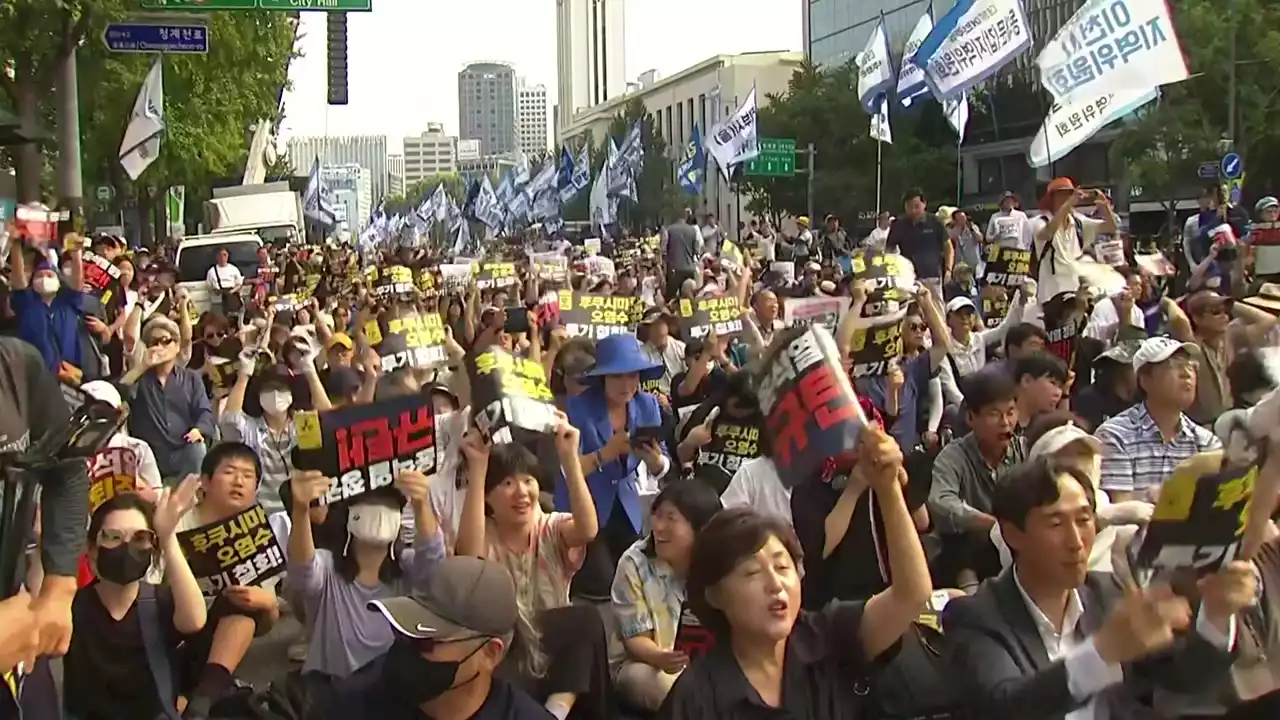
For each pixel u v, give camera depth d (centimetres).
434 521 558
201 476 589
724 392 691
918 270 1570
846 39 8181
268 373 870
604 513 734
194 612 529
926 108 5672
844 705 389
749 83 9788
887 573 561
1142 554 377
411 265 2642
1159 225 4484
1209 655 378
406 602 399
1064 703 373
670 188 7819
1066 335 1041
